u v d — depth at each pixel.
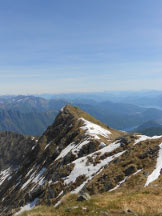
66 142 90.88
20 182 98.75
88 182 41.41
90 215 14.44
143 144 47.75
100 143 67.56
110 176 38.47
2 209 77.81
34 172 93.69
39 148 125.38
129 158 43.25
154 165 35.47
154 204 16.64
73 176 49.62
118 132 118.94
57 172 56.62
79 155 65.75
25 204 54.50
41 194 53.09
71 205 18.23
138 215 14.50
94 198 19.72
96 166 49.66
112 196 21.45
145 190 22.45
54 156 87.25
